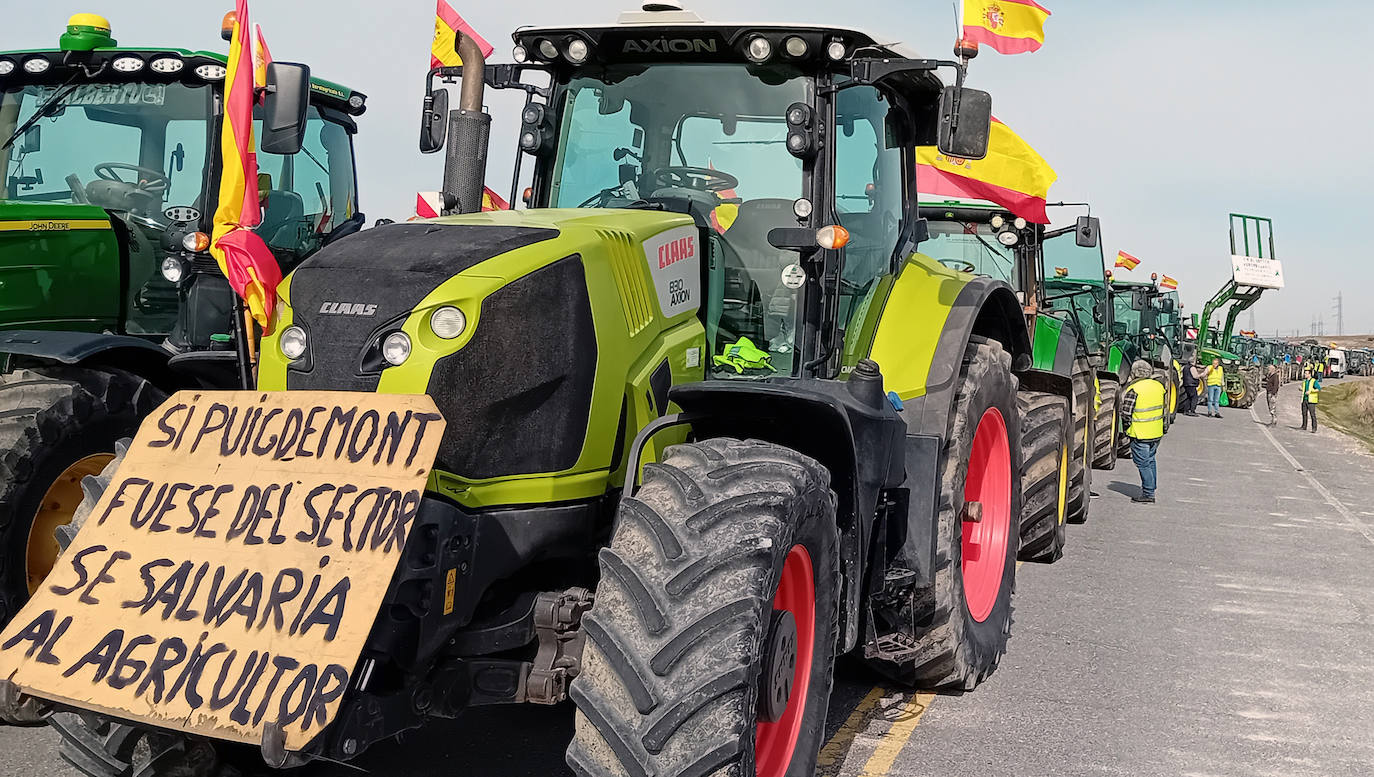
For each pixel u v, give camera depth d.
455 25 5.24
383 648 2.76
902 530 4.39
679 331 3.70
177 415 3.00
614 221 3.52
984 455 5.26
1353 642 6.22
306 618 2.62
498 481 3.07
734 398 3.35
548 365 3.11
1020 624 6.27
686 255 3.76
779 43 3.95
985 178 9.58
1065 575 7.69
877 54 4.25
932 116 4.98
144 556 2.79
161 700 2.59
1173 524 10.23
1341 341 172.88
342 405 2.88
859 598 3.77
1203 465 16.03
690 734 2.64
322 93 6.76
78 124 5.88
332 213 7.07
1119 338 18.12
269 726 2.49
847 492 3.57
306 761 2.64
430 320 2.96
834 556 3.39
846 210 4.33
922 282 4.91
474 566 3.00
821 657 3.40
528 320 3.07
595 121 4.26
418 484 2.73
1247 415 31.66
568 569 3.40
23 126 5.88
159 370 5.04
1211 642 6.08
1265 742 4.55
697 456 3.13
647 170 4.18
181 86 5.80
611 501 3.39
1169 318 26.53
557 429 3.15
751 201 4.04
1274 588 7.57
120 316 5.78
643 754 2.64
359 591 2.63
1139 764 4.25
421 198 4.65
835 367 4.14
